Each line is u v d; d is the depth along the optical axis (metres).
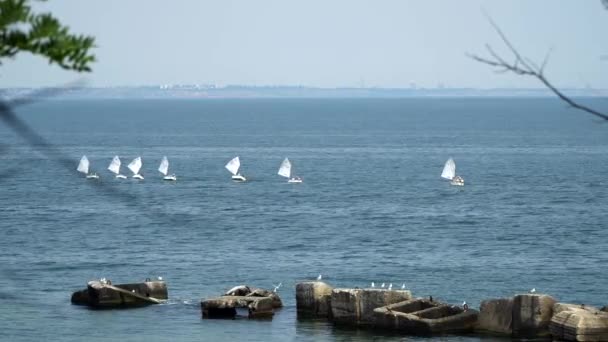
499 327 126.88
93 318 143.88
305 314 144.00
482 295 164.88
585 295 164.88
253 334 133.62
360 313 136.00
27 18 22.17
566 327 117.44
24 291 165.75
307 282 144.38
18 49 22.19
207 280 179.12
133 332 135.50
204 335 133.38
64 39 22.50
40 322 141.00
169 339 131.25
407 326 130.12
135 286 154.50
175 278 181.00
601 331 116.69
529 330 123.12
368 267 193.00
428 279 179.25
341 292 137.50
